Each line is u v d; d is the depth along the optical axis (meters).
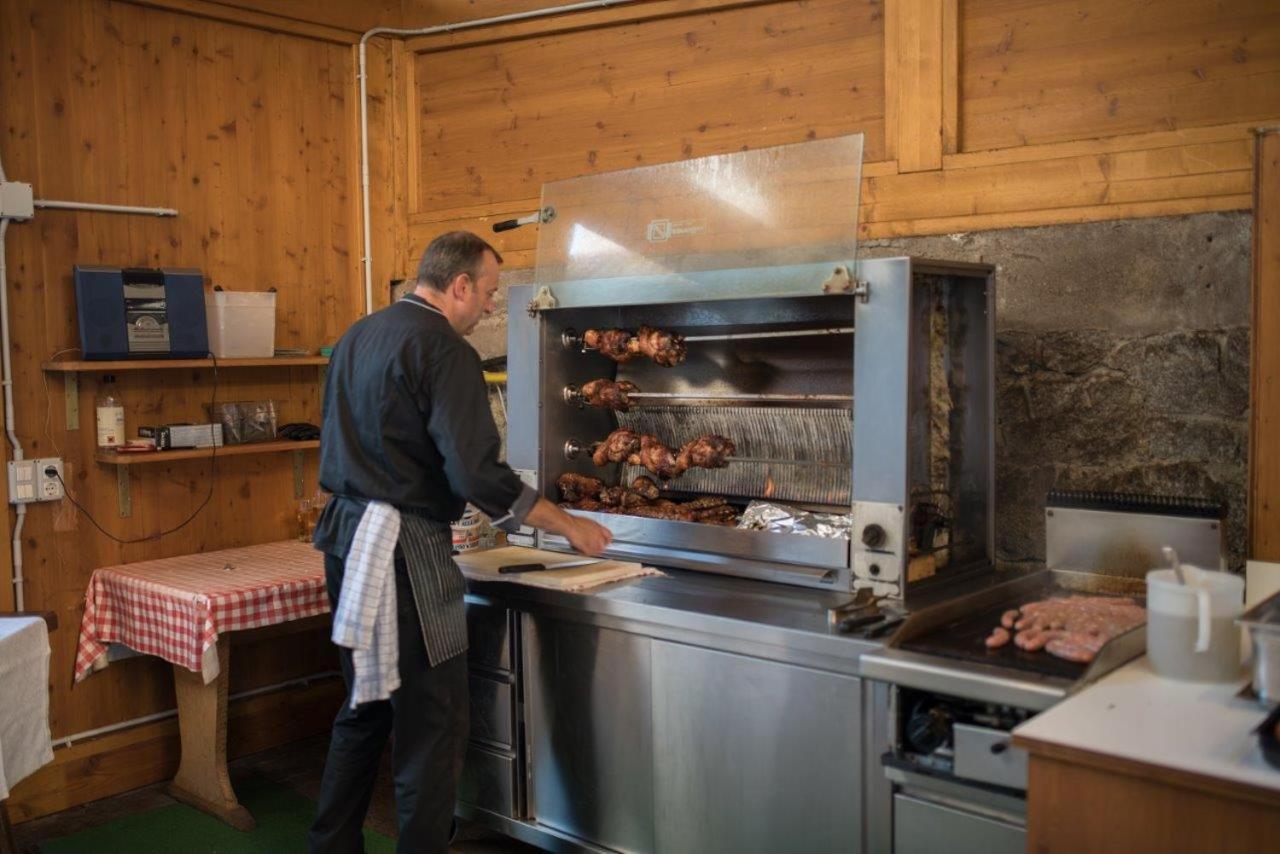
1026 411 2.90
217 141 3.84
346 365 2.62
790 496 2.98
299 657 4.09
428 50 4.16
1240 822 1.48
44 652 2.60
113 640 3.50
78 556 3.53
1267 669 1.70
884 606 2.37
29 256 3.39
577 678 2.73
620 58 3.70
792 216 2.58
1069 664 1.96
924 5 3.00
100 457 3.53
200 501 3.83
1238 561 2.61
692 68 3.54
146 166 3.66
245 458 3.95
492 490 2.51
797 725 2.31
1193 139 2.63
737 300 2.74
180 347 3.58
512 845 3.13
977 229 2.95
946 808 2.04
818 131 3.28
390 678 2.51
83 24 3.50
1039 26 2.86
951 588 2.53
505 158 4.02
